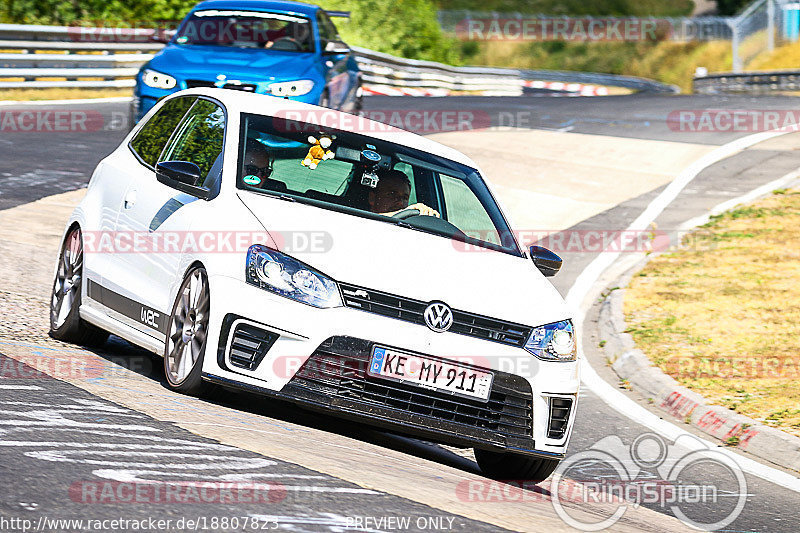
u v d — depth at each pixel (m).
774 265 50.25
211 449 17.39
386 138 26.75
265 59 48.16
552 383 21.77
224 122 25.25
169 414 19.56
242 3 52.56
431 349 20.80
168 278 22.88
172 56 47.84
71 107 76.00
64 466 15.27
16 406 18.58
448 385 20.95
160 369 25.52
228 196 22.86
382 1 155.62
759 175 68.50
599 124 85.62
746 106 99.31
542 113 92.62
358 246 21.91
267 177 23.84
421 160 26.44
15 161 54.62
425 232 24.06
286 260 21.00
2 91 78.56
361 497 16.06
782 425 30.14
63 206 46.38
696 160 72.44
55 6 99.19
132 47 89.94
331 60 52.03
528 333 21.81
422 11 164.00
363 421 20.83
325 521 14.34
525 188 63.16
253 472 16.34
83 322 27.02
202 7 52.22
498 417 21.45
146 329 23.86
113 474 15.20
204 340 21.25
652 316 42.69
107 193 26.92
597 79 189.25
